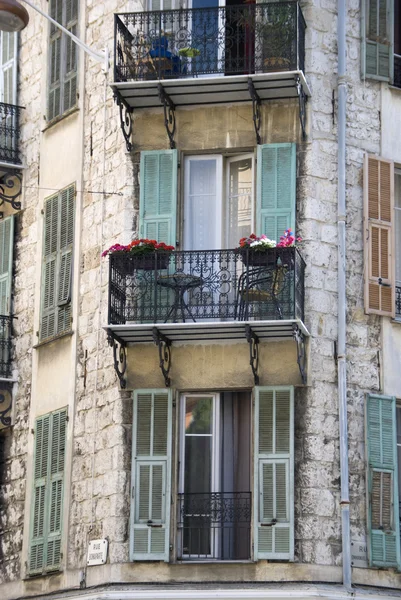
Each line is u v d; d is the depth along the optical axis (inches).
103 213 1325.0
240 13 1306.6
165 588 1214.3
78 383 1314.0
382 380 1266.0
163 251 1245.1
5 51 1478.8
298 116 1284.4
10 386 1389.0
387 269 1284.4
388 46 1325.0
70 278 1341.0
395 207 1325.0
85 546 1266.0
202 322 1228.5
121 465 1255.5
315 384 1238.3
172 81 1267.2
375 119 1310.3
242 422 1259.8
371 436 1246.3
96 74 1363.2
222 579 1215.6
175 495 1243.8
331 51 1301.7
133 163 1310.3
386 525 1237.1
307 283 1253.1
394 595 1223.5
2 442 1391.5
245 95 1288.1
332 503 1222.9
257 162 1282.0
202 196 1302.9
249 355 1249.4
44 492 1322.6
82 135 1364.4
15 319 1406.3
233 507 1240.2
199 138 1301.7
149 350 1269.7
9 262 1421.0
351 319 1263.5
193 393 1267.2
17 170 1429.6
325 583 1204.5
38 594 1307.8
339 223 1270.9
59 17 1418.6
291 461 1218.6
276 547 1206.9
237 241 1291.8
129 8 1343.5
